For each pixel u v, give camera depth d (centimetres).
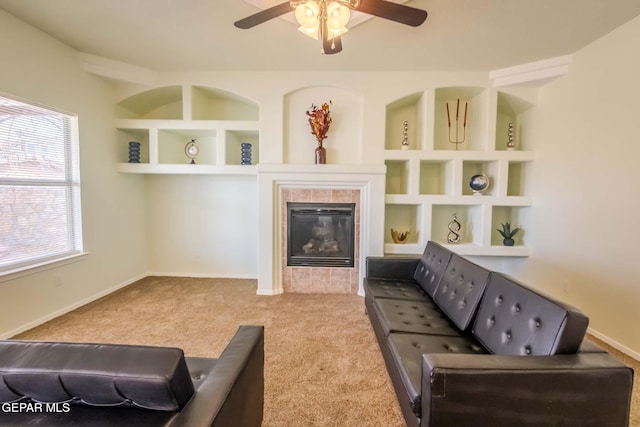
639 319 242
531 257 367
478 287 200
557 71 320
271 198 372
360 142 380
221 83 377
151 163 389
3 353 96
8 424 93
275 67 361
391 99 370
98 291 359
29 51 274
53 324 287
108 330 276
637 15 242
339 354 238
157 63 353
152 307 330
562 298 320
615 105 263
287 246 382
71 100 319
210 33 282
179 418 93
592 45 287
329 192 378
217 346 250
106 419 93
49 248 305
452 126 414
